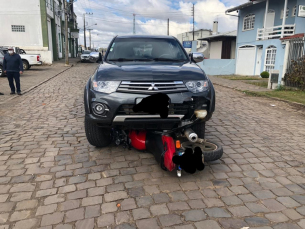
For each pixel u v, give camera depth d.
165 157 3.38
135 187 3.27
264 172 3.70
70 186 3.29
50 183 3.36
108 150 4.39
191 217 2.70
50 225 2.58
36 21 26.36
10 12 25.81
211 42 32.03
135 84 3.47
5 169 3.72
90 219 2.67
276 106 8.34
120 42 5.00
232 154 4.31
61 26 38.00
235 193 3.16
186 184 3.34
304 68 10.89
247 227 2.56
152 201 2.97
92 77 3.92
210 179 3.48
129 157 4.12
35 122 6.08
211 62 24.28
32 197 3.05
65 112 7.04
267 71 19.45
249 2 20.39
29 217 2.70
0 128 5.59
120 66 3.99
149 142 3.88
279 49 17.94
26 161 3.98
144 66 3.95
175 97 3.46
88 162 3.96
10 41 26.34
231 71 24.50
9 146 4.57
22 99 8.76
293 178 3.54
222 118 6.68
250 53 22.16
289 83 11.66
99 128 4.06
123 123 3.52
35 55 19.95
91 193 3.13
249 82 15.28
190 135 3.38
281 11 20.02
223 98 9.62
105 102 3.48
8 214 2.74
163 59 4.60
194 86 3.58
